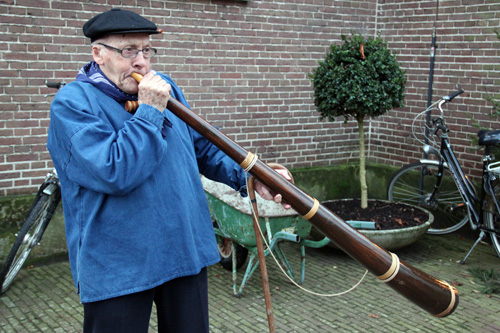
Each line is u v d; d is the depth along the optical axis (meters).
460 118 5.30
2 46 4.10
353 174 6.10
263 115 5.50
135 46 1.81
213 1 4.98
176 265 1.84
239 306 3.65
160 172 1.84
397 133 5.95
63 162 1.75
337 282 4.09
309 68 5.71
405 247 4.93
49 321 3.42
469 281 4.12
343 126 6.07
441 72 5.43
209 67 5.06
